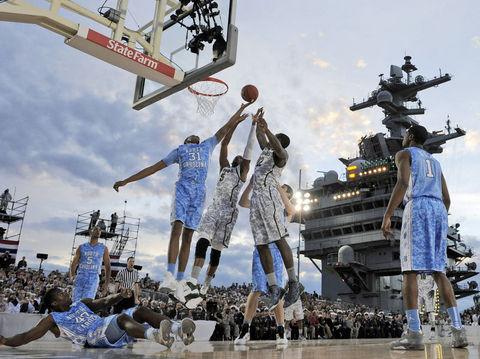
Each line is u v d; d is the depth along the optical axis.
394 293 58.06
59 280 23.64
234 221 7.03
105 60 9.09
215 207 6.94
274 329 18.69
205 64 9.42
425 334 19.72
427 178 4.87
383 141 63.25
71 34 8.53
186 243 6.42
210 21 9.56
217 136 6.81
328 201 62.03
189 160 6.54
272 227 5.96
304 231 64.19
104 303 4.68
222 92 10.86
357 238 58.34
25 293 17.44
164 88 10.17
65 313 4.52
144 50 9.96
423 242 4.71
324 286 63.28
